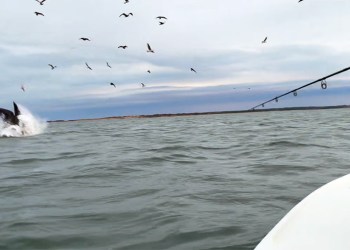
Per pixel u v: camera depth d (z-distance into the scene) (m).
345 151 11.12
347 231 2.53
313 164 8.81
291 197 5.75
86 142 18.50
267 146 13.13
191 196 5.93
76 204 5.64
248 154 11.28
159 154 11.72
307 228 2.68
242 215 4.87
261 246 2.62
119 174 8.20
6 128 24.61
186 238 4.09
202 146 14.18
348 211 2.81
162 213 5.01
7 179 8.08
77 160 10.95
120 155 11.79
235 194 6.01
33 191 6.68
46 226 4.58
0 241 4.10
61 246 3.94
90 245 3.95
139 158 10.81
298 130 22.03
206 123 45.81
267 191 6.18
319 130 21.00
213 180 7.26
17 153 13.70
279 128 25.02
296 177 7.33
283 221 2.92
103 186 6.95
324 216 2.80
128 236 4.19
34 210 5.35
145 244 3.94
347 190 3.24
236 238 4.05
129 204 5.54
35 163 10.72
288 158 9.95
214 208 5.22
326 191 3.31
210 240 4.01
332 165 8.64
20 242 4.06
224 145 14.33
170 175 7.95
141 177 7.79
